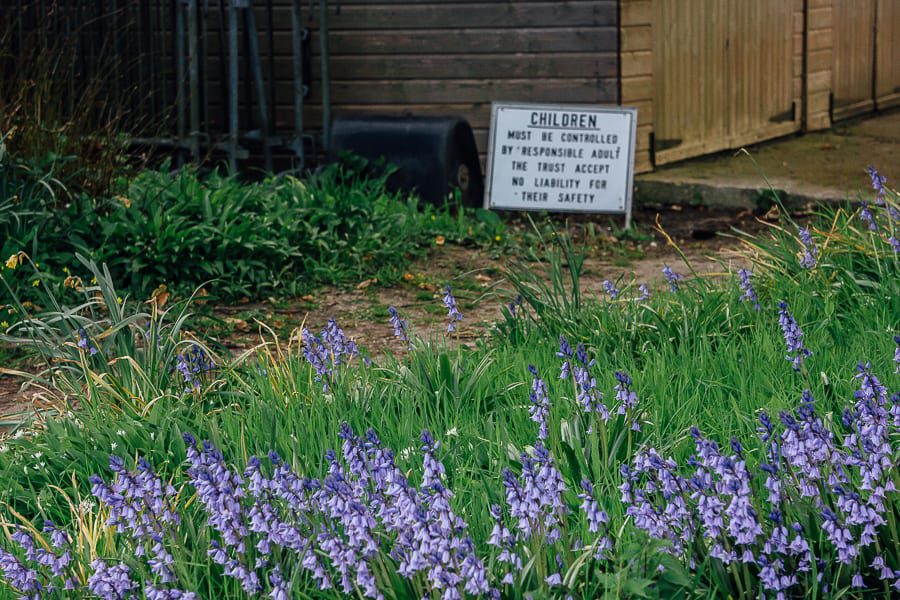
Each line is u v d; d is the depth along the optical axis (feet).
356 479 11.31
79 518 11.97
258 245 26.30
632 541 11.02
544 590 9.87
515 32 36.81
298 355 17.38
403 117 34.76
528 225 34.14
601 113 33.91
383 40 37.70
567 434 13.50
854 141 43.34
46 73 27.12
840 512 10.52
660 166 38.96
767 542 10.02
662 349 17.19
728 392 15.67
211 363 17.30
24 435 15.53
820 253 20.75
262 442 14.14
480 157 37.65
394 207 31.96
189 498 12.53
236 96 35.17
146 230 25.72
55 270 24.61
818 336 17.63
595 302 20.27
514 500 9.82
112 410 15.47
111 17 37.63
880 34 48.93
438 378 15.89
